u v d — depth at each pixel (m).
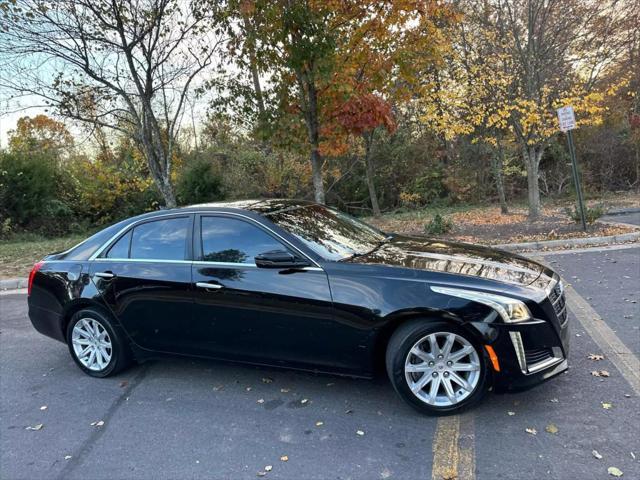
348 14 8.48
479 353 3.31
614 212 13.41
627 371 3.83
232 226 4.04
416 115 16.19
